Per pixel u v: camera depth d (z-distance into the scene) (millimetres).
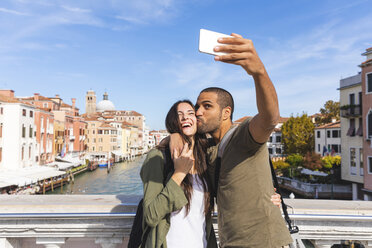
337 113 53062
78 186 42969
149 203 1571
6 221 2359
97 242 2412
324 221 2498
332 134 38562
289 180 33312
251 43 1089
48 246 2410
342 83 25609
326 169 31578
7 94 41344
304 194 29234
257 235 1523
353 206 2652
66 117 58969
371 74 21328
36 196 2777
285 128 45500
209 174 1827
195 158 1798
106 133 80812
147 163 1727
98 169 68312
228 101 1786
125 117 134000
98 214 2334
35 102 56406
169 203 1512
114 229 2371
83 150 70375
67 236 2387
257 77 1134
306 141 43594
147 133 144000
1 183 26125
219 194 1669
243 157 1517
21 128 36969
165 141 1833
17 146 36094
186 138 1784
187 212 1705
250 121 1405
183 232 1701
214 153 1777
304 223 2492
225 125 1804
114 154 84250
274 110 1211
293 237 1824
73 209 2365
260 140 1395
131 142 109188
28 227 2357
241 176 1525
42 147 44781
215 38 1104
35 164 41750
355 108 23641
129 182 47344
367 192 22125
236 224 1562
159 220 1549
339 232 2506
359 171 23938
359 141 23922
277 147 64188
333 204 2711
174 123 1786
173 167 1731
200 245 1735
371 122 21438
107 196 2770
